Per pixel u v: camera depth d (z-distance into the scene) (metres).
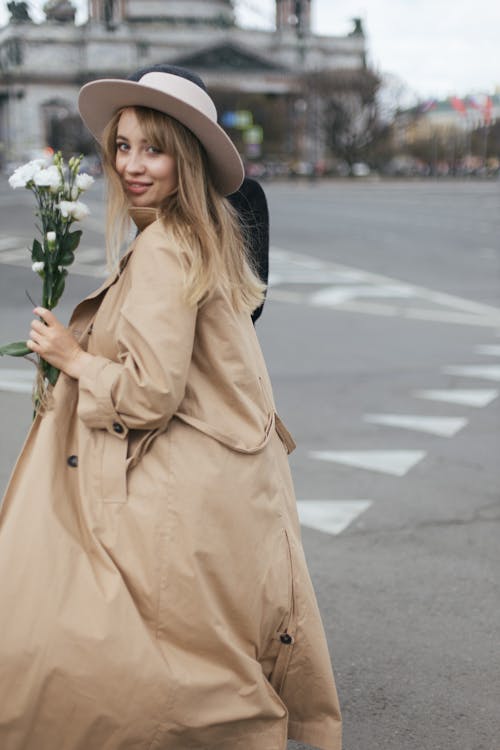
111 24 83.19
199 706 2.05
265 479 2.21
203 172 2.25
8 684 1.96
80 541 2.06
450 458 5.86
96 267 16.38
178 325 2.06
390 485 5.34
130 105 2.22
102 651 1.96
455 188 58.66
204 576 2.10
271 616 2.23
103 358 2.14
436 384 7.84
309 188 61.41
